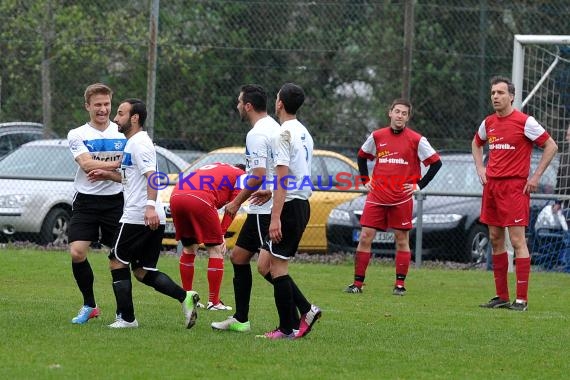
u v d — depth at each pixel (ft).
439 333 93.35
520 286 112.57
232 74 182.39
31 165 170.40
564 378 74.69
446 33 196.44
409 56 163.32
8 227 164.66
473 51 195.31
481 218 115.34
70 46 174.70
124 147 91.56
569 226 154.10
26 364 73.15
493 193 113.19
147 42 172.04
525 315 107.24
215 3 184.44
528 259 112.68
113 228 94.27
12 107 176.65
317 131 191.72
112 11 185.26
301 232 85.51
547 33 192.44
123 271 90.38
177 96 179.52
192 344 82.99
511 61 192.95
